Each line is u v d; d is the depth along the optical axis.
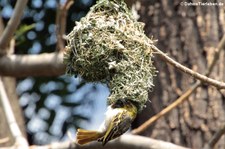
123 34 7.95
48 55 11.98
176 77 12.27
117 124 7.45
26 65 12.01
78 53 7.95
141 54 7.93
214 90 11.99
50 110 16.33
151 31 12.62
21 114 14.66
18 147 10.52
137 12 12.92
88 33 7.95
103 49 7.86
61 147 10.78
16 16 10.73
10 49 12.24
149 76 7.94
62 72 11.93
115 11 8.15
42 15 15.97
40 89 16.20
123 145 10.57
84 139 7.52
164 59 7.87
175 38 12.38
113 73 7.84
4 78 14.65
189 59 12.20
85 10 15.80
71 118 16.34
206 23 12.34
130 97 7.70
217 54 10.05
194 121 11.94
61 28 11.31
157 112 12.24
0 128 13.48
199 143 11.82
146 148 10.52
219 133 10.48
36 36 15.91
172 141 11.98
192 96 12.04
